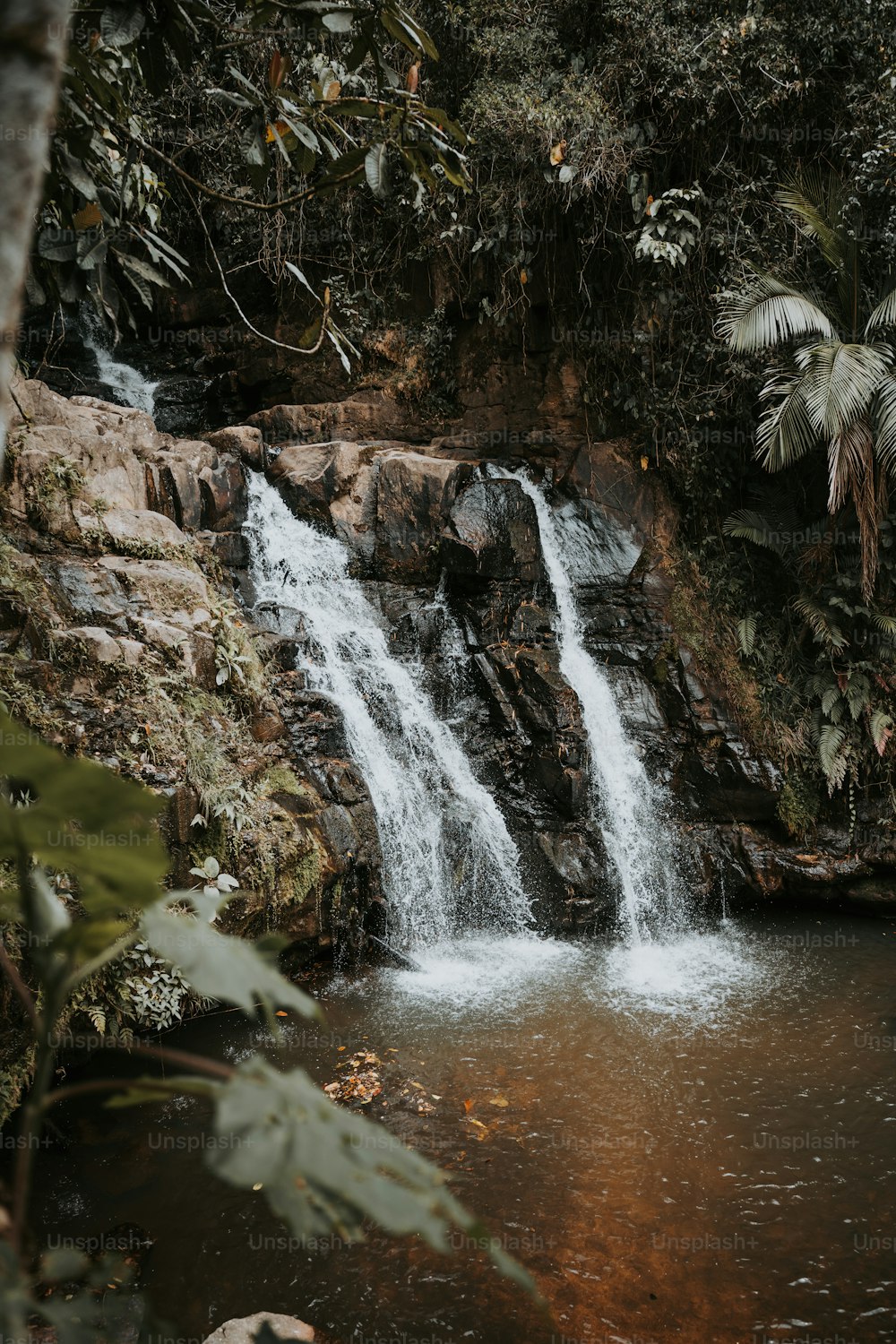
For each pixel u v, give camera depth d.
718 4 8.63
